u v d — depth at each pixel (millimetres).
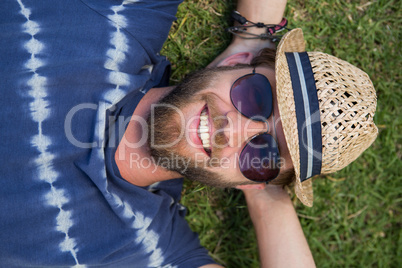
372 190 932
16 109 703
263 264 819
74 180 729
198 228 906
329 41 906
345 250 933
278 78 706
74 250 738
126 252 765
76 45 726
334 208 929
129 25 750
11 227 715
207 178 777
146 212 772
